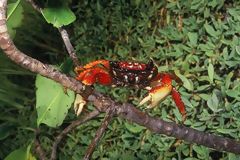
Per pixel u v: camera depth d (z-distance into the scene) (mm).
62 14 957
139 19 1224
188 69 1104
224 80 1062
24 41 1500
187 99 1069
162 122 882
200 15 1118
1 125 1446
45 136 1365
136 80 836
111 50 1273
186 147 1094
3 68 1395
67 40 919
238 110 1030
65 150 1331
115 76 839
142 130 1159
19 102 1473
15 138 1469
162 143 1117
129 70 835
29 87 1473
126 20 1245
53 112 1178
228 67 1062
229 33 1047
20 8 1391
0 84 1448
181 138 896
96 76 836
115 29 1263
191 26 1113
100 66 843
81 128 1283
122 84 845
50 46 1455
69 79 829
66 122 1316
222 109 1026
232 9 1058
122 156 1188
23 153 1275
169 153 1115
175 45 1124
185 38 1123
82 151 1288
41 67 812
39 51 1516
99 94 852
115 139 1222
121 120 1198
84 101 852
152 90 833
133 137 1177
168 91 834
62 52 1430
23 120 1446
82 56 1318
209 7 1107
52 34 1448
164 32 1152
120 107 856
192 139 898
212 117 1050
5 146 1510
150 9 1201
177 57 1130
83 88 836
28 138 1422
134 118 865
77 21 1351
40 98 1184
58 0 970
